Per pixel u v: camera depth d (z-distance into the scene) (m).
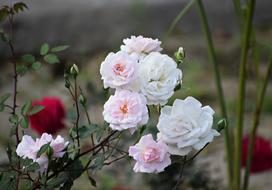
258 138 1.73
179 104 0.92
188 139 0.91
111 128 0.99
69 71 1.06
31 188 1.03
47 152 0.97
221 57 3.50
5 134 2.27
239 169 1.50
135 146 0.93
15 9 1.14
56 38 3.60
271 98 2.87
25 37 3.54
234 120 1.76
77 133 1.02
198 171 1.78
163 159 0.93
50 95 2.68
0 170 1.02
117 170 1.87
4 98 1.11
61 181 1.02
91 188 1.82
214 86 3.13
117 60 0.95
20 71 1.13
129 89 0.95
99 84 2.61
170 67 0.95
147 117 0.93
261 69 3.27
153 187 1.74
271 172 2.11
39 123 1.51
